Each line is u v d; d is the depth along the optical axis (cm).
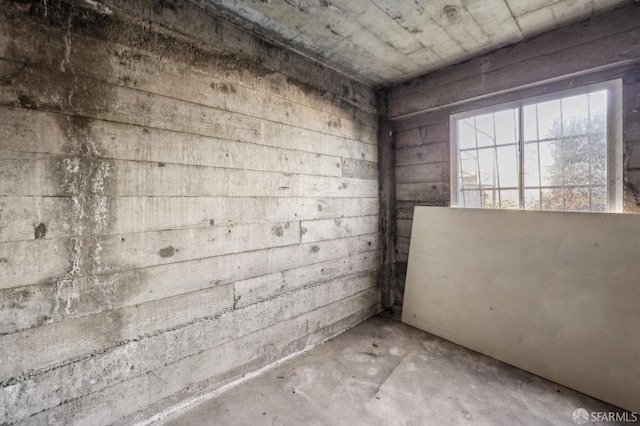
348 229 281
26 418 129
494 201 256
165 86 164
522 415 167
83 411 142
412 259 292
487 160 259
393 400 181
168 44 164
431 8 182
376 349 243
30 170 128
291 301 231
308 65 242
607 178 198
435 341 256
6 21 122
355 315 291
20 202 126
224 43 188
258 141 207
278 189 220
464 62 254
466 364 219
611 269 183
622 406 170
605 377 177
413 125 304
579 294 193
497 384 195
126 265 153
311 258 246
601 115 203
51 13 131
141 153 157
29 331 129
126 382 154
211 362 186
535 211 219
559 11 188
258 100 207
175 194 169
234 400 181
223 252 190
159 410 166
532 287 213
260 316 211
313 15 186
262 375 207
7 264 123
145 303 160
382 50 233
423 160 297
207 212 182
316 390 191
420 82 284
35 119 128
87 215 142
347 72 272
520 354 213
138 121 155
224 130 189
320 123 253
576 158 214
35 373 130
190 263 175
